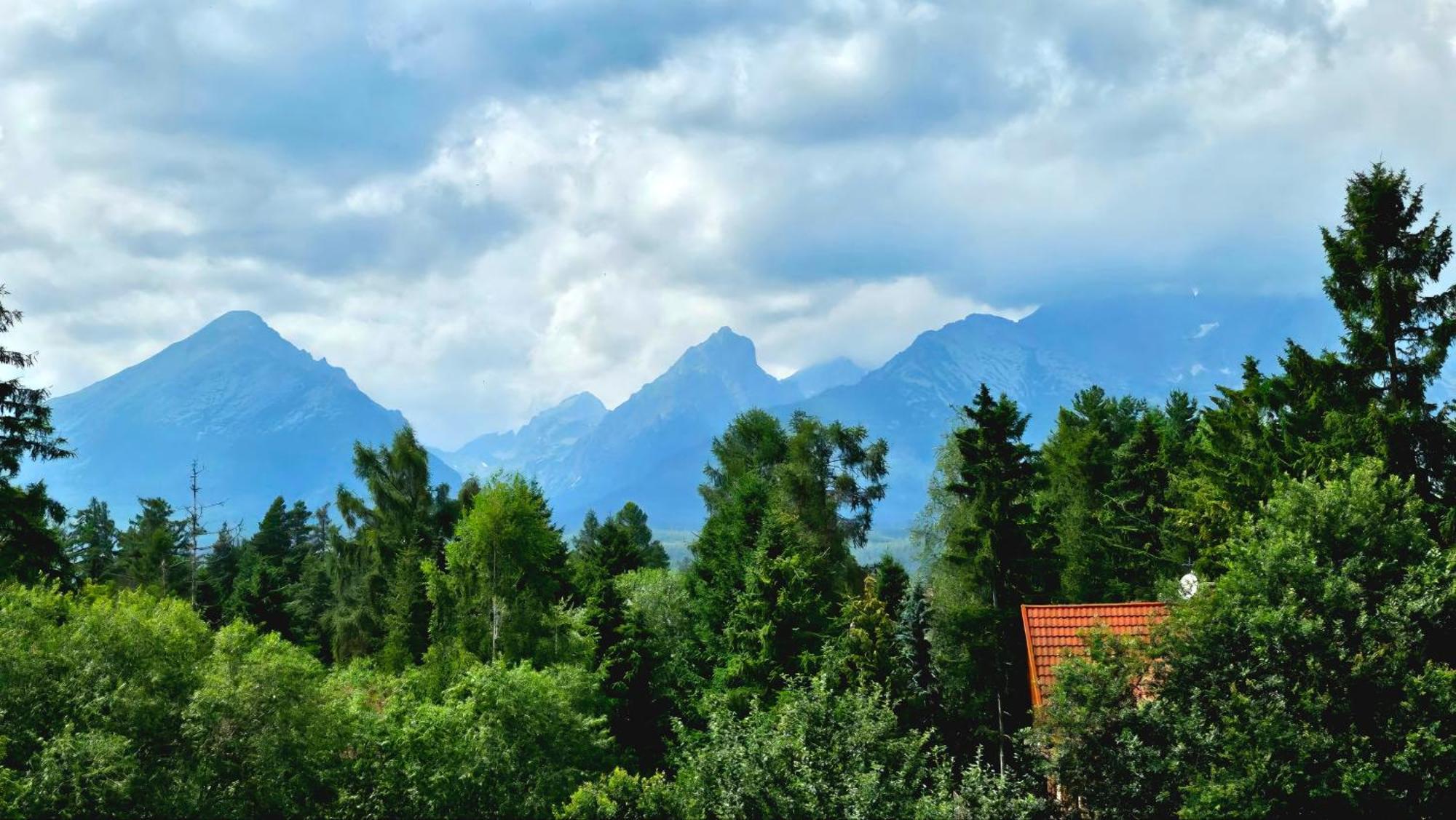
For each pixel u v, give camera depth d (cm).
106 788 2225
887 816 2072
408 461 5762
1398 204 3253
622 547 6662
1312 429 3403
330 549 6200
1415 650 2070
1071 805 2241
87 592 4125
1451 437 3047
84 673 2480
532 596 3869
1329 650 2042
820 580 5278
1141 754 2119
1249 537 2417
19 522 3800
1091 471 5475
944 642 3966
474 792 2592
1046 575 4084
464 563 3847
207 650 2834
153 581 7619
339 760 2645
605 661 3741
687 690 4203
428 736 2638
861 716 2245
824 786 2109
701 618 4584
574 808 2377
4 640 2462
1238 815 1956
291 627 6069
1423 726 1919
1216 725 2142
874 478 6203
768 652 3569
